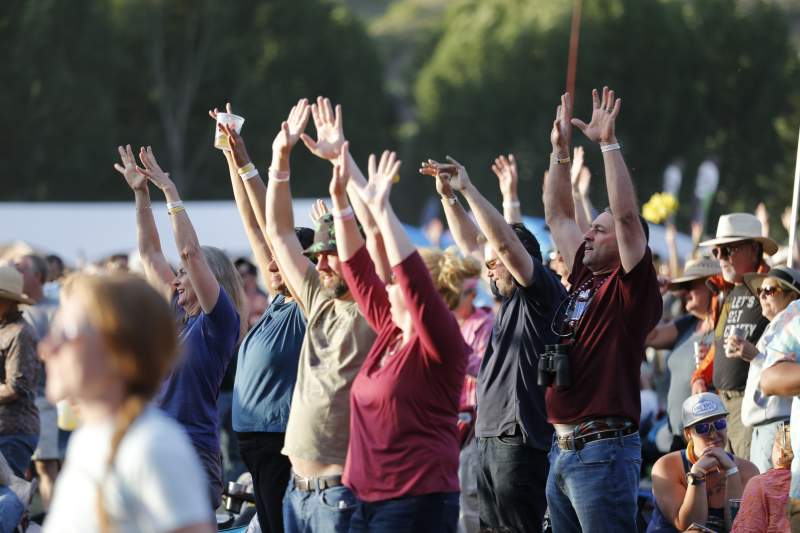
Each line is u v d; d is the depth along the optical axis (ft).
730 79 509.35
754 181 497.46
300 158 504.43
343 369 51.31
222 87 543.80
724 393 69.82
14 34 475.72
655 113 492.95
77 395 27.20
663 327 87.66
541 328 59.06
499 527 61.62
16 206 189.78
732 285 73.20
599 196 319.68
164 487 26.16
